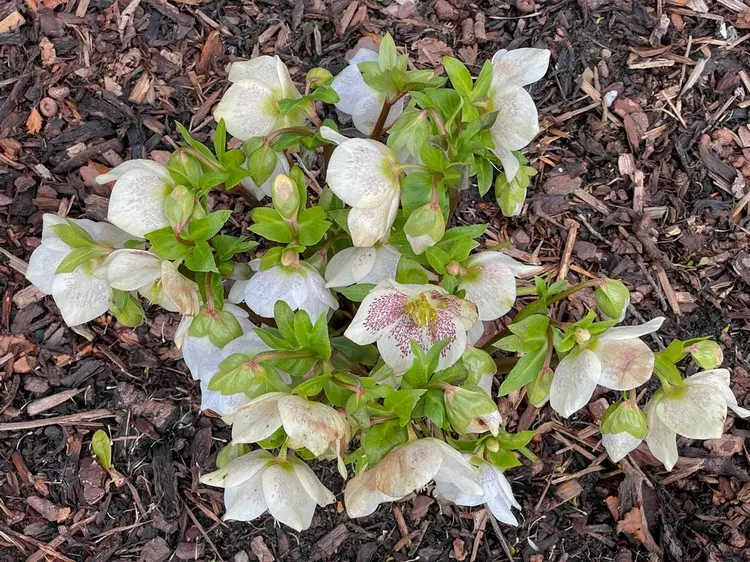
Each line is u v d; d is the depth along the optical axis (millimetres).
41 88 751
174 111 755
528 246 726
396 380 418
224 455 448
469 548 637
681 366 692
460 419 383
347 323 582
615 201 746
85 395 659
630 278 717
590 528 643
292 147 534
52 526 624
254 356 378
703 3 827
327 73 481
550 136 769
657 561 628
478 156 431
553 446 670
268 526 635
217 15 797
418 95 415
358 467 419
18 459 636
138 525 629
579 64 796
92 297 440
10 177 716
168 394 663
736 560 622
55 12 781
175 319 686
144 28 786
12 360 661
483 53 800
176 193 385
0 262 689
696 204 745
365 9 808
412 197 394
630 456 664
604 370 381
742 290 717
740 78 797
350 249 424
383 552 634
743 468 660
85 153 729
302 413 350
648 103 785
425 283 408
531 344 407
